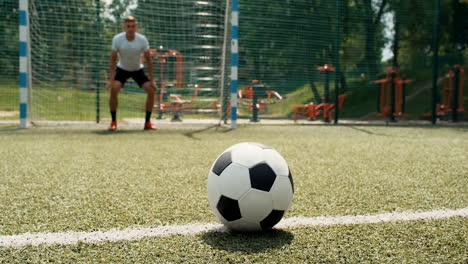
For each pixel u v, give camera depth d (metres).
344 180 3.34
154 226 2.08
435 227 2.10
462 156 4.78
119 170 3.65
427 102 14.63
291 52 12.60
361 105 15.69
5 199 2.61
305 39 12.74
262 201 1.88
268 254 1.70
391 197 2.78
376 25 13.48
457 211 2.42
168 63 9.94
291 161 4.30
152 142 5.80
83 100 9.22
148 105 7.66
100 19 9.23
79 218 2.21
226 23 9.23
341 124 10.22
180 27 9.66
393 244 1.84
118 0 9.36
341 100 11.31
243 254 1.70
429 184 3.22
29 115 8.54
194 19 9.63
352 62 13.39
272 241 1.86
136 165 3.92
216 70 9.83
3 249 1.75
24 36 7.62
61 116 9.20
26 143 5.49
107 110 9.51
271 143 5.93
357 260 1.66
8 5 9.70
